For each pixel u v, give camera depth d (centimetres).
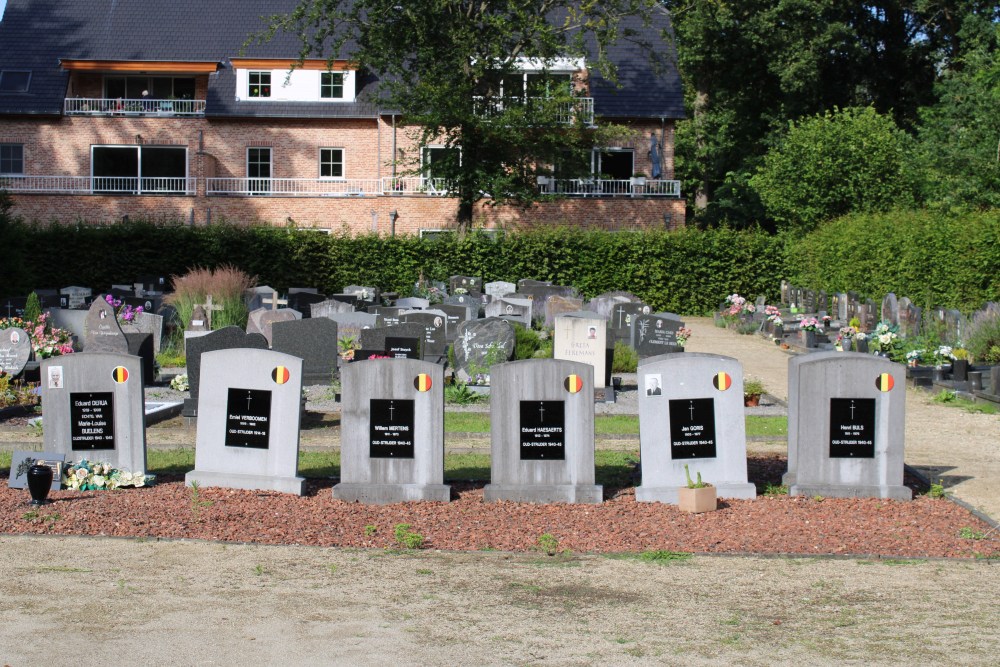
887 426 1227
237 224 4634
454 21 4278
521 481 1202
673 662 736
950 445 1602
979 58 4550
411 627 802
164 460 1436
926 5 5525
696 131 5878
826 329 3238
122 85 5244
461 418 1808
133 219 4878
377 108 5062
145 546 1014
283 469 1238
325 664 730
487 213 4938
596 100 5084
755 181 4656
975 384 2081
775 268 4491
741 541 1040
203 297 2831
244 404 1249
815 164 4406
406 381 1204
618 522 1109
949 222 3142
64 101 5006
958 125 4388
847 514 1145
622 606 853
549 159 4453
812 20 5328
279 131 5091
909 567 968
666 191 5069
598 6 4603
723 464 1216
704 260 4472
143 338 2173
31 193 4875
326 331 2173
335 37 5125
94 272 4394
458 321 2548
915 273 3125
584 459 1200
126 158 5138
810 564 976
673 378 1209
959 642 776
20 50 5156
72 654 744
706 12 5159
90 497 1195
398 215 4944
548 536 1040
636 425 1764
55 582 903
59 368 1264
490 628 801
